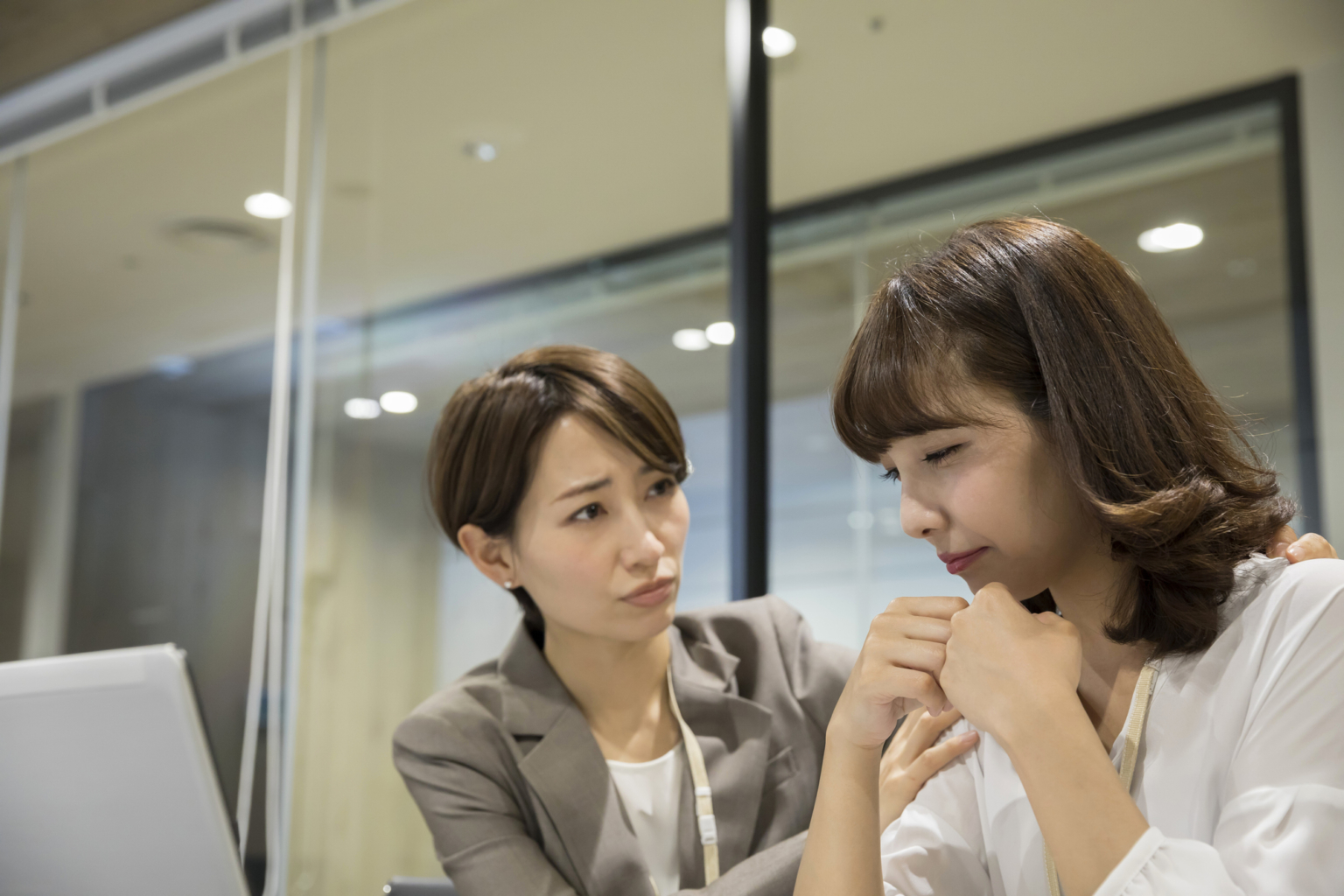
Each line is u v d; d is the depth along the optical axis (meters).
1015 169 2.04
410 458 2.46
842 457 1.97
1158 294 1.89
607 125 2.40
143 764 1.11
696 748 1.25
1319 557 0.89
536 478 1.22
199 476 2.77
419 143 2.60
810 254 2.14
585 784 1.20
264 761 2.45
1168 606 0.83
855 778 0.90
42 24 3.00
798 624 1.39
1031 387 0.85
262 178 2.77
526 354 1.29
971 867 0.98
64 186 3.10
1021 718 0.77
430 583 2.36
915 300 0.88
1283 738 0.75
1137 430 0.83
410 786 1.26
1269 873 0.70
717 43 2.32
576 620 1.22
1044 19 2.07
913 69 2.15
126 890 1.16
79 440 2.99
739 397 2.08
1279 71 1.88
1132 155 1.96
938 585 1.84
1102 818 0.72
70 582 2.93
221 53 2.82
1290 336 1.77
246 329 2.75
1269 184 1.85
